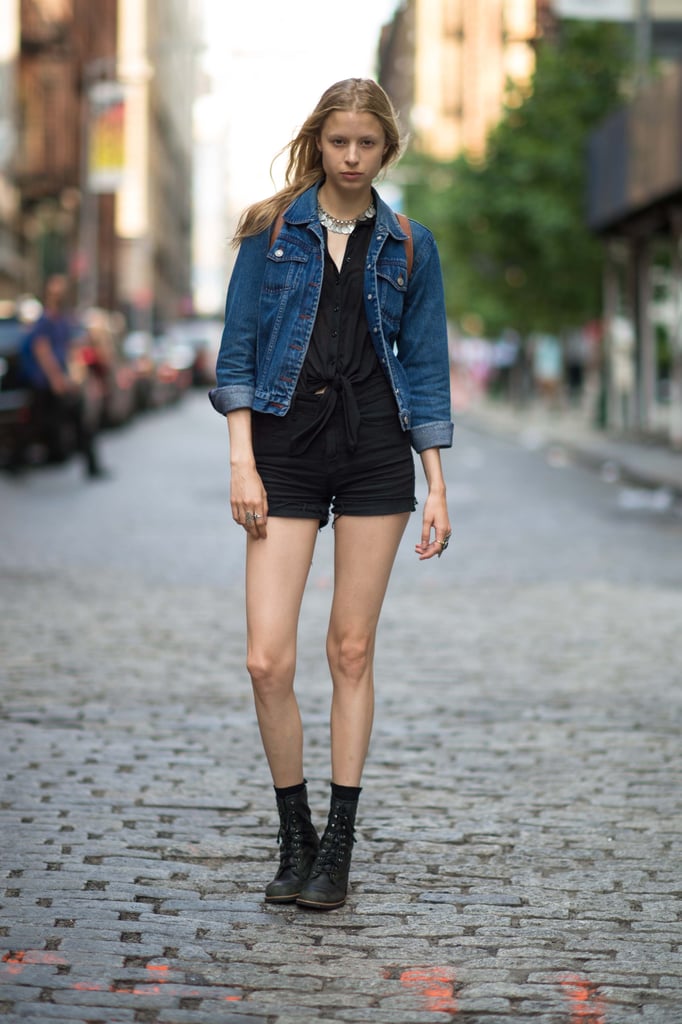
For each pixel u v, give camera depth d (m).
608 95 40.31
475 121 100.44
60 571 13.55
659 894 5.45
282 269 5.14
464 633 10.71
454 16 104.12
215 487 21.91
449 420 5.31
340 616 5.36
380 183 5.33
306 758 7.30
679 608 11.87
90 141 60.00
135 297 104.31
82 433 22.91
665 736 7.81
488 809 6.49
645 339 32.94
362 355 5.19
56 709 8.22
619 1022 4.35
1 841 5.91
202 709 8.28
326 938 4.97
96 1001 4.42
